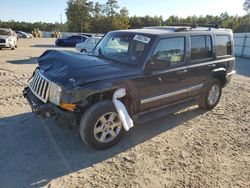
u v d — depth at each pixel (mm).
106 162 3977
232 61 6672
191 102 5781
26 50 21594
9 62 13445
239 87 9406
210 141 4820
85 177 3598
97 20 67688
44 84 4164
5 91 7266
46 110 3994
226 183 3619
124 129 4457
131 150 4359
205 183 3598
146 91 4648
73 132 4746
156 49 4688
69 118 3867
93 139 4098
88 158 4051
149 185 3500
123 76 4250
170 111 5176
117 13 69125
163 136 4922
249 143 4816
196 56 5578
